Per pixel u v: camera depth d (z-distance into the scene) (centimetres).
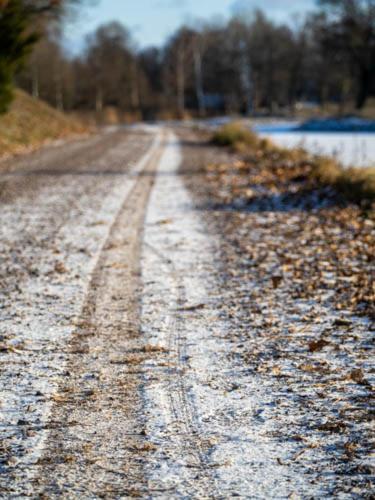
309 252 881
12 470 364
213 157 2294
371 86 7731
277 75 9256
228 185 1535
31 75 5256
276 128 5603
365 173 1334
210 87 9644
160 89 10238
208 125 5909
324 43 7338
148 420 423
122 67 8819
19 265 808
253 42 9362
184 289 710
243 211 1194
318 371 497
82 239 945
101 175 1703
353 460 372
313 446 388
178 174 1755
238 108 9494
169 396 457
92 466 369
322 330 585
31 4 2534
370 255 852
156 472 362
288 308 647
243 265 812
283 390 466
